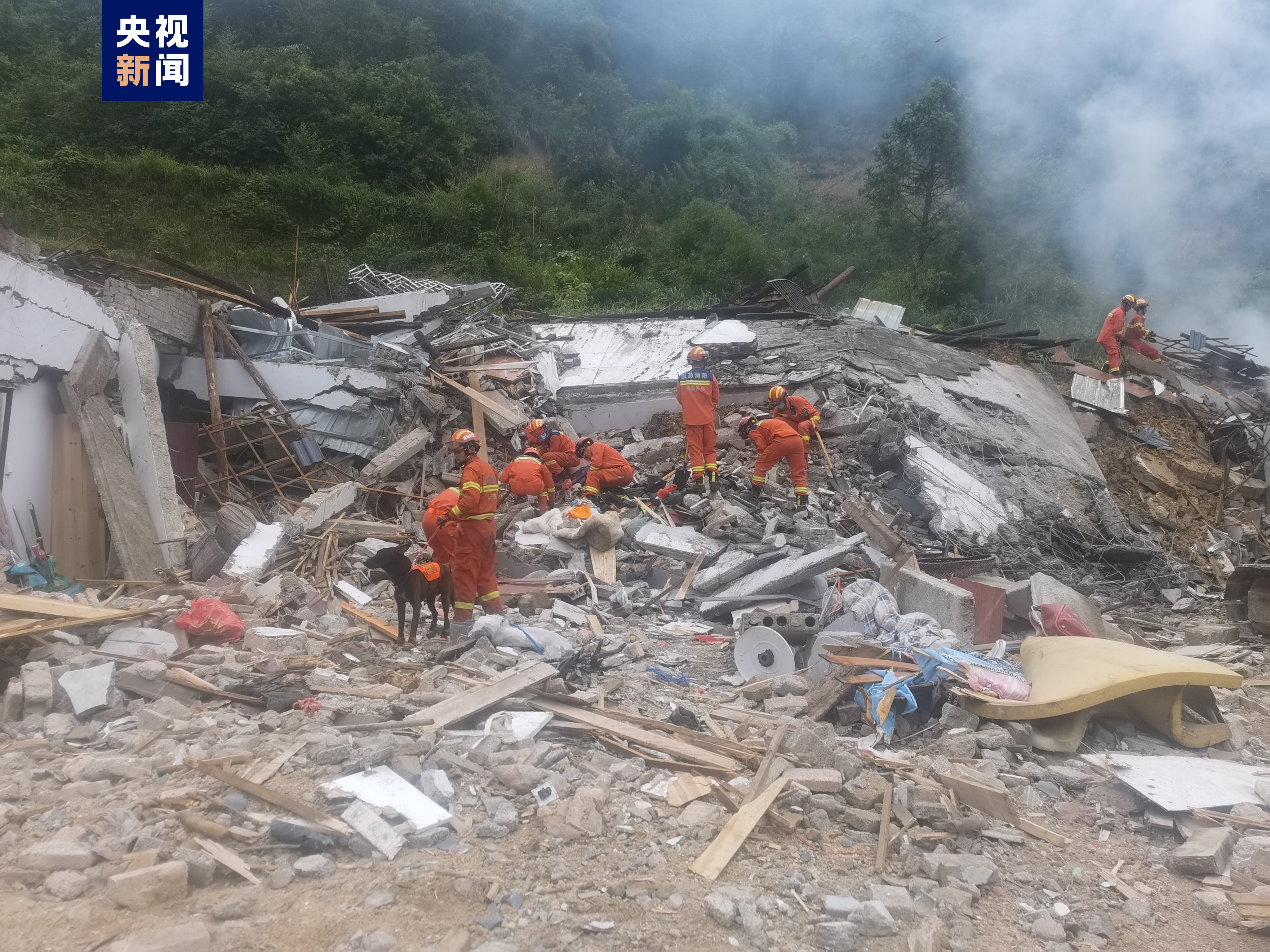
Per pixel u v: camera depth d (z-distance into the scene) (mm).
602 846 4297
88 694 5371
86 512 9328
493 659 6570
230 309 13578
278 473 12406
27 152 27656
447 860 4062
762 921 3805
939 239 34062
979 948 3842
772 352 14938
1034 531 11828
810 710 6273
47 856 3797
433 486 12711
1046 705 5816
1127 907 4266
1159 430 16688
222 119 31609
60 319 9258
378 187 32938
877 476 12594
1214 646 8797
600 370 15453
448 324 17406
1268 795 5160
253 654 6492
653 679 7043
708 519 10492
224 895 3721
